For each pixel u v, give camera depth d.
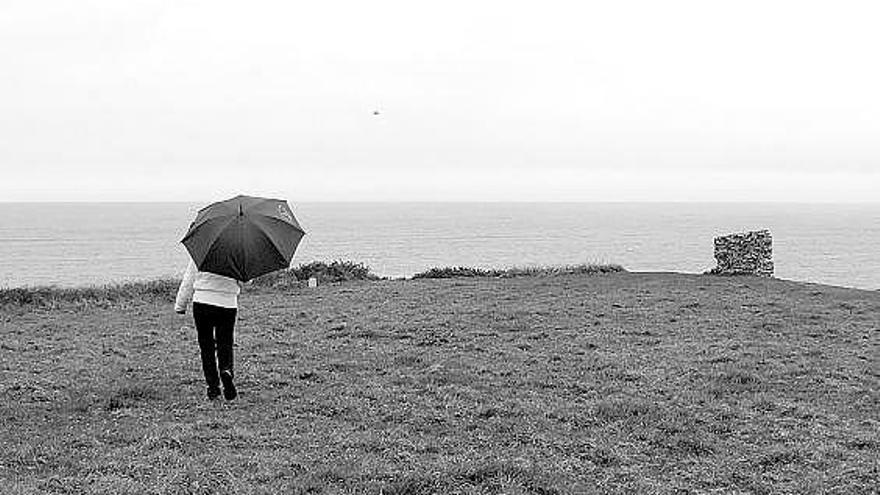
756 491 6.95
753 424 8.90
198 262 9.32
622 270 26.34
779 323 15.59
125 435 8.32
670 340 13.93
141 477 6.98
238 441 8.10
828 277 59.47
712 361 12.16
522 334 14.62
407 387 10.59
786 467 7.52
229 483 6.83
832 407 9.67
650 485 7.04
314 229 152.00
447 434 8.44
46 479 6.90
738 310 17.12
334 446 7.93
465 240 113.88
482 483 6.93
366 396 10.06
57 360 12.83
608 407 9.37
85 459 7.49
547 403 9.70
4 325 17.19
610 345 13.52
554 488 6.83
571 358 12.41
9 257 82.56
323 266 27.14
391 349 13.41
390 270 60.28
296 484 6.77
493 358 12.49
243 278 9.32
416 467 7.27
